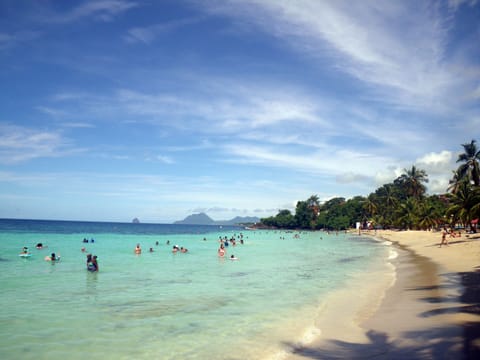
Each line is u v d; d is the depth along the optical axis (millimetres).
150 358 9625
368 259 37938
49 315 13641
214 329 12156
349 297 17391
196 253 43219
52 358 9539
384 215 129500
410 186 113688
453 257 33188
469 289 17422
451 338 10180
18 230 97562
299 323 12867
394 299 16484
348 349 10055
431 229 97188
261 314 14156
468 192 60844
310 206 179250
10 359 9414
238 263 32938
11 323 12539
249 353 9961
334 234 131625
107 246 50438
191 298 17047
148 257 37094
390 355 9297
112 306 15266
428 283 20188
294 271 27500
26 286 19547
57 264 29250
